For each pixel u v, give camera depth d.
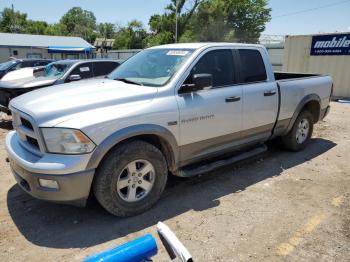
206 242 3.20
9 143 3.77
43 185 3.19
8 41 42.72
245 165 5.27
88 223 3.53
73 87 3.88
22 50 42.25
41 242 3.21
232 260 2.95
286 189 4.39
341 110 10.39
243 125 4.58
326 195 4.21
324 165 5.30
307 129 5.99
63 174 3.09
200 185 4.49
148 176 3.72
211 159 4.82
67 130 3.09
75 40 48.97
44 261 2.94
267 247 3.13
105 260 1.47
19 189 4.37
